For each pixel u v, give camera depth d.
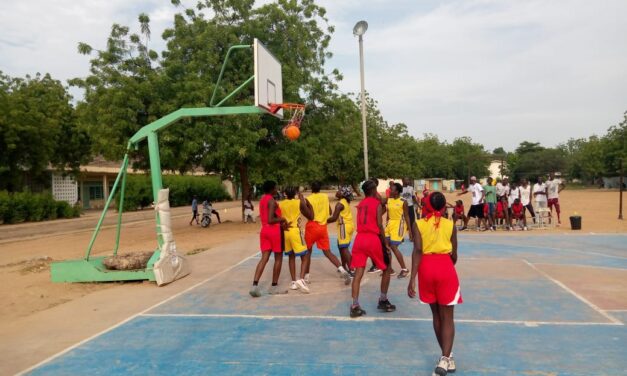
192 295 7.71
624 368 4.30
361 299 7.09
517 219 16.80
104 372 4.57
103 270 9.20
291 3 20.23
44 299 8.05
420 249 4.38
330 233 17.44
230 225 22.30
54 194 38.97
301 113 10.55
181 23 19.14
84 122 18.58
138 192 41.34
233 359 4.78
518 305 6.49
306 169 21.50
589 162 65.88
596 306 6.35
